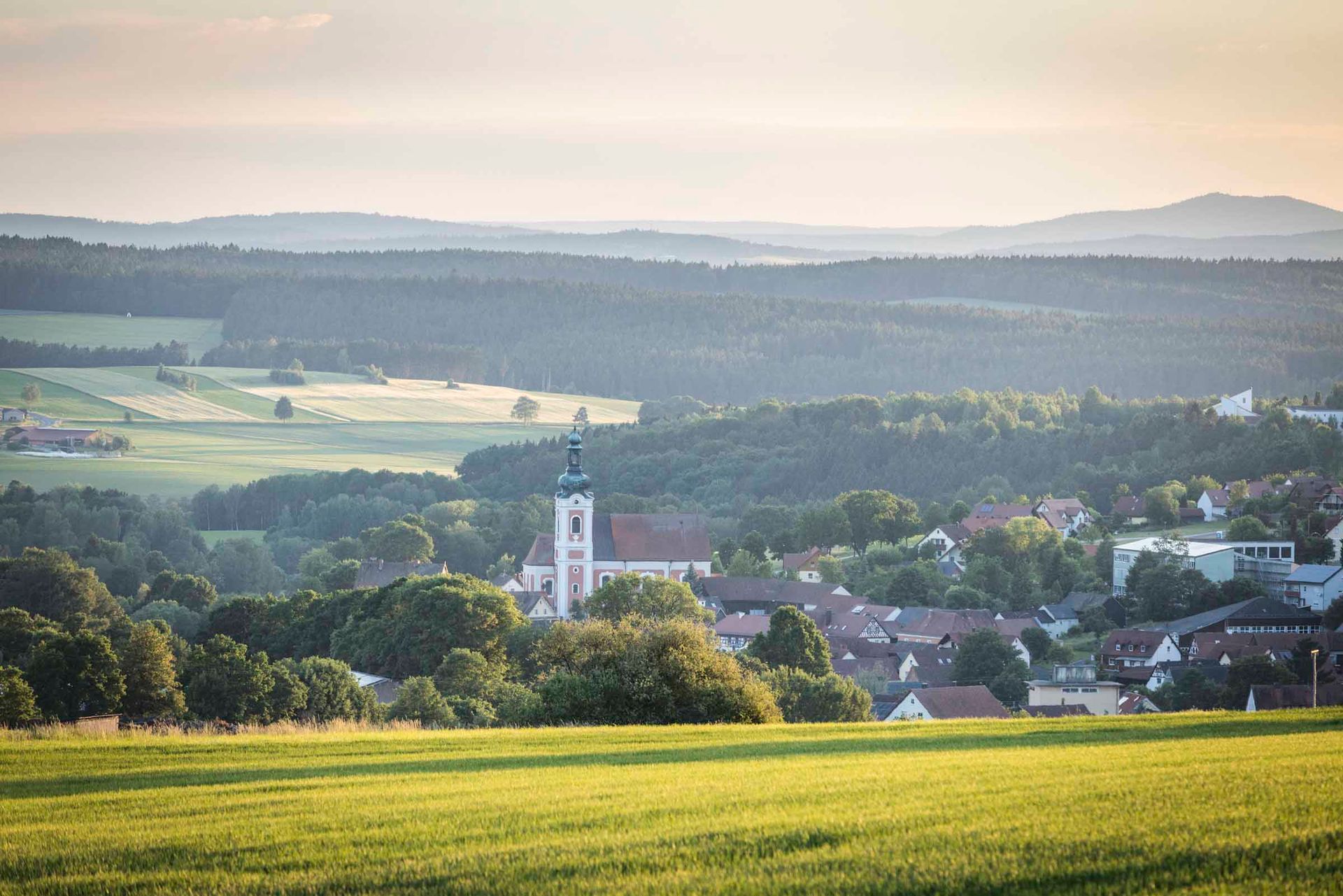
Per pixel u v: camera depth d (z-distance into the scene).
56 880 45.22
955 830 46.41
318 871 45.47
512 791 58.19
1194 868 41.53
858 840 45.78
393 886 43.69
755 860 44.16
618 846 46.53
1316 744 68.31
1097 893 40.22
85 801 58.81
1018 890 40.78
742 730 89.50
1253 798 49.22
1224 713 92.44
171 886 44.59
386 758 73.50
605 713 109.44
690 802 53.34
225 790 61.28
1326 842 43.09
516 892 42.38
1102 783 54.06
